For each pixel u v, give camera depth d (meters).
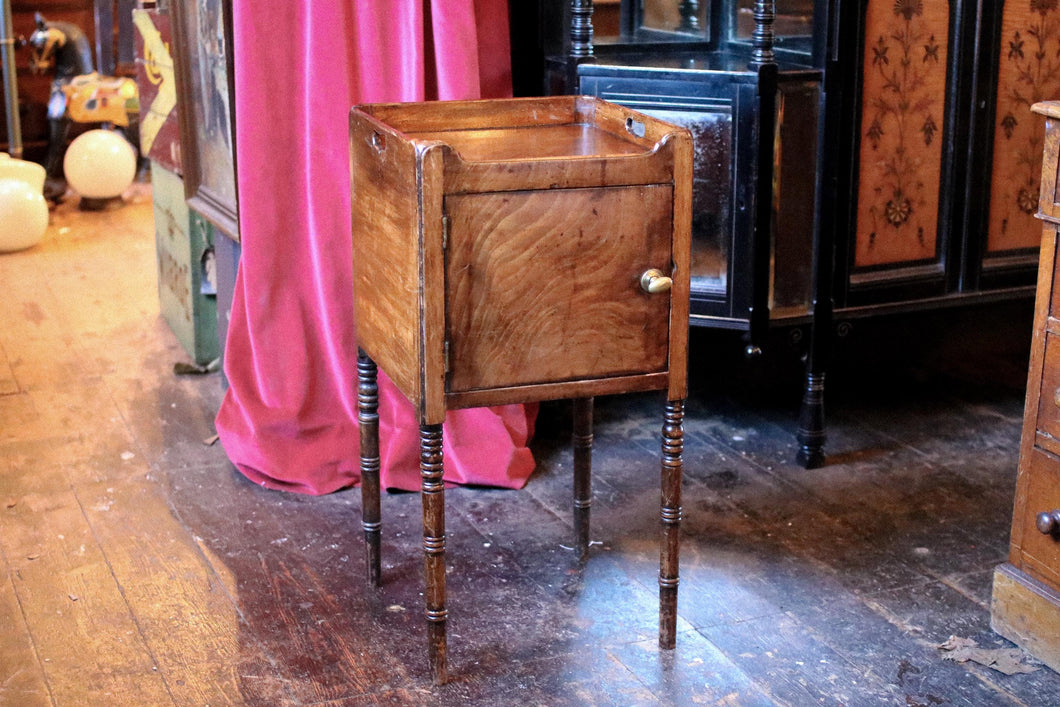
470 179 2.01
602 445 3.36
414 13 2.88
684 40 3.43
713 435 3.42
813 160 3.01
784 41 3.18
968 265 3.29
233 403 3.20
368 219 2.32
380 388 3.09
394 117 2.43
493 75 3.16
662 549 2.33
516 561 2.73
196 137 3.56
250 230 3.01
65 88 5.93
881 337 3.82
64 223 5.57
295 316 3.08
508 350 2.13
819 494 3.06
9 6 5.71
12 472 3.15
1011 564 2.41
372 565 2.61
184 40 3.49
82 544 2.79
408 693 2.25
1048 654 2.31
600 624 2.47
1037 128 3.26
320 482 3.08
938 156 3.17
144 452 3.29
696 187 3.01
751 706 2.20
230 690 2.25
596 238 2.11
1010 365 3.95
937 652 2.38
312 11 2.86
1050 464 2.28
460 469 3.08
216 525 2.89
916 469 3.21
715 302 3.08
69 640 2.41
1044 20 3.17
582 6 3.05
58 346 4.07
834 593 2.60
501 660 2.35
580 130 2.52
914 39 3.05
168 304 4.22
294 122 2.98
